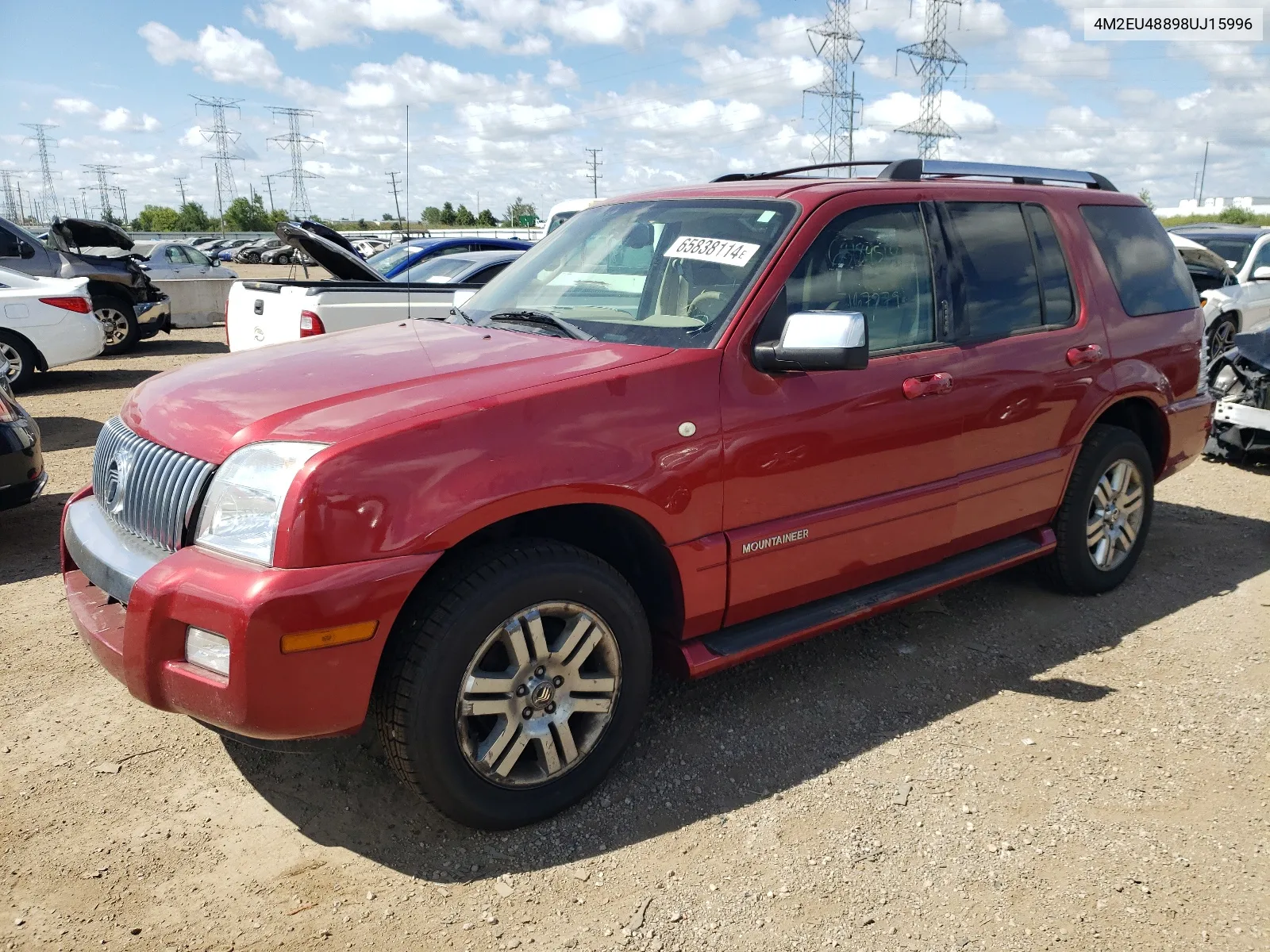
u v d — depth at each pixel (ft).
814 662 12.78
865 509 11.13
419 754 8.30
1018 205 13.51
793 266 10.48
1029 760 10.45
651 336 10.23
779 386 10.18
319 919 7.95
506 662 8.85
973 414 12.19
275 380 9.39
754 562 10.25
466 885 8.40
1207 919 8.06
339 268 28.07
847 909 8.14
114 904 8.07
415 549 7.93
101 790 9.70
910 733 10.99
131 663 8.13
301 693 7.72
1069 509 14.19
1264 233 38.63
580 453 8.76
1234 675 12.50
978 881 8.51
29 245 41.78
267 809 9.45
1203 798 9.78
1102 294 14.28
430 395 8.58
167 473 8.66
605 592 9.12
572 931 7.86
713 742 10.75
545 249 13.16
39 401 33.19
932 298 11.98
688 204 12.07
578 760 9.32
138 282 47.44
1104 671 12.60
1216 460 24.84
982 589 15.42
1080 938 7.83
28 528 18.22
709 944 7.73
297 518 7.63
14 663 12.45
